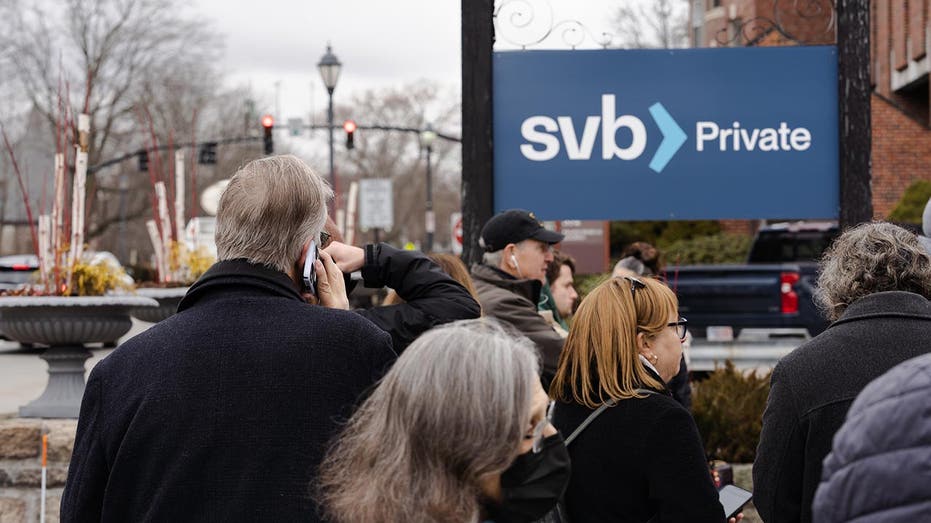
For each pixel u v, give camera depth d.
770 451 3.14
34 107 37.97
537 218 5.64
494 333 1.99
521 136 5.64
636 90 5.64
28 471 6.27
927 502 1.52
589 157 5.64
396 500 1.88
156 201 11.16
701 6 28.38
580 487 3.20
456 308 3.40
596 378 3.24
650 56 5.64
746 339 11.44
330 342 2.52
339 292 2.87
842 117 5.55
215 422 2.45
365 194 35.50
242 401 2.46
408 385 1.92
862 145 5.53
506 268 4.92
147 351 2.55
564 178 5.64
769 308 11.67
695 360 11.42
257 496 2.42
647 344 3.33
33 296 6.68
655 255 6.27
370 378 2.52
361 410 2.09
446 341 1.95
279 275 2.64
